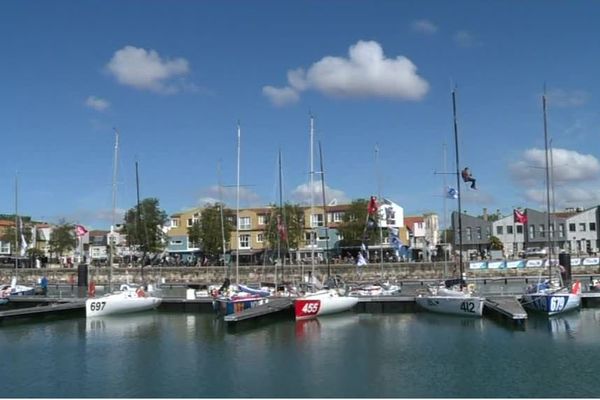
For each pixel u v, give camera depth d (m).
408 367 30.12
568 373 28.44
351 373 29.08
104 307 49.31
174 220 120.44
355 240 102.12
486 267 84.56
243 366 30.97
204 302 51.97
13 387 27.84
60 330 43.56
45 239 140.62
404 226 111.94
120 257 119.38
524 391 25.67
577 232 112.44
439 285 55.47
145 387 27.48
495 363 30.66
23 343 38.53
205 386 27.39
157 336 40.34
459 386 26.61
